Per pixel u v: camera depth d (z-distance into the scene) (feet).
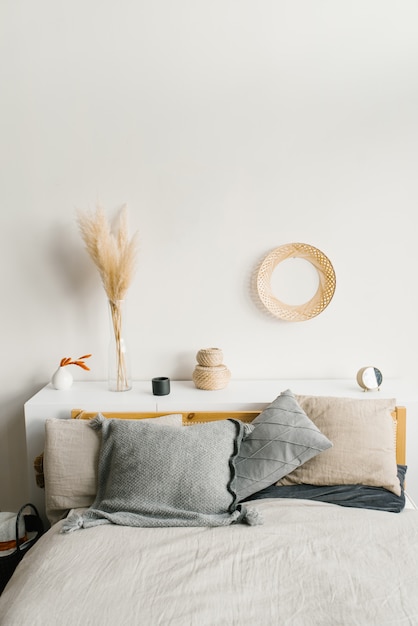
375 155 8.05
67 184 8.07
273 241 8.15
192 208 8.10
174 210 8.10
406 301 8.23
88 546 5.09
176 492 5.86
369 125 8.01
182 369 8.32
